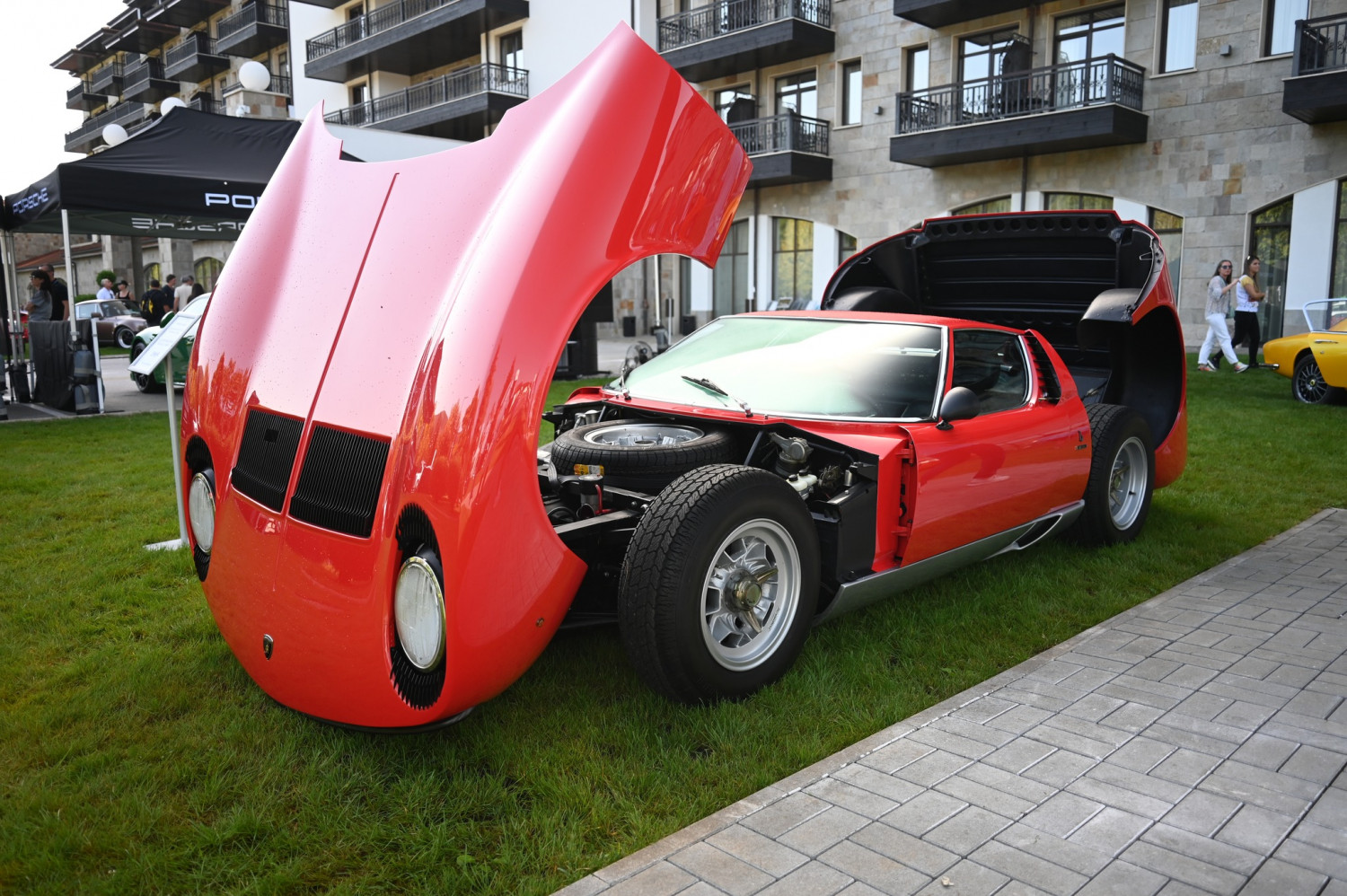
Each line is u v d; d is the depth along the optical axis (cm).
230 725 298
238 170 1133
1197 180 1820
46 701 322
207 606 416
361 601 264
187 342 1081
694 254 318
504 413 258
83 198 1004
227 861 232
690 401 397
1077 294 568
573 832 241
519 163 296
